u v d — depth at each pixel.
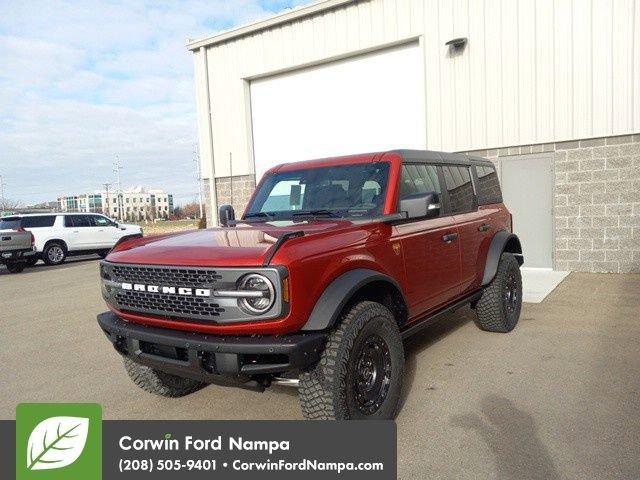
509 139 10.12
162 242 3.72
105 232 19.02
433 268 4.34
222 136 14.62
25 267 17.19
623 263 9.27
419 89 11.23
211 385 4.62
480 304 5.60
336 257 3.26
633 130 8.95
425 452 3.17
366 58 11.98
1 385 4.85
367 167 4.31
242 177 14.30
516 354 5.00
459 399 3.96
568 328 5.84
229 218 5.02
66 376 5.06
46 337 6.78
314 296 3.08
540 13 9.59
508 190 10.25
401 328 3.99
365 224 3.69
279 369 2.91
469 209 5.23
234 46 13.94
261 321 2.93
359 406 3.28
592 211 9.46
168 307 3.23
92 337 6.67
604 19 9.03
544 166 9.88
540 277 9.16
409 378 4.47
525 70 9.84
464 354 5.07
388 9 11.30
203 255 3.13
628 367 4.49
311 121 13.07
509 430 3.41
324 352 3.12
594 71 9.19
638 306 6.73
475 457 3.08
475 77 10.37
